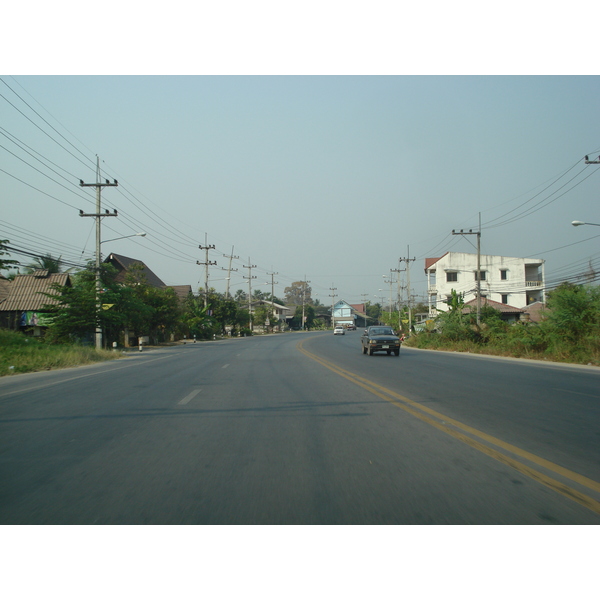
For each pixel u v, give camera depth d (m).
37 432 7.89
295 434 7.49
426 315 72.94
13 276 44.19
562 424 8.12
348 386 13.25
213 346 42.72
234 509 4.47
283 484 5.12
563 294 24.92
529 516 4.27
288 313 133.75
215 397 11.45
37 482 5.31
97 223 32.19
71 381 15.67
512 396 11.33
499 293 57.78
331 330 127.69
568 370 18.52
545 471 5.50
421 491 4.87
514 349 27.59
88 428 8.15
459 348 34.12
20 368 20.25
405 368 18.86
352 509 4.44
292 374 16.67
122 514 4.40
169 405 10.38
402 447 6.62
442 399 10.86
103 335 34.12
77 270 37.19
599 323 23.33
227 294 77.31
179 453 6.46
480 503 4.55
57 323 30.62
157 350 37.88
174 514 4.39
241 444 6.90
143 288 45.03
